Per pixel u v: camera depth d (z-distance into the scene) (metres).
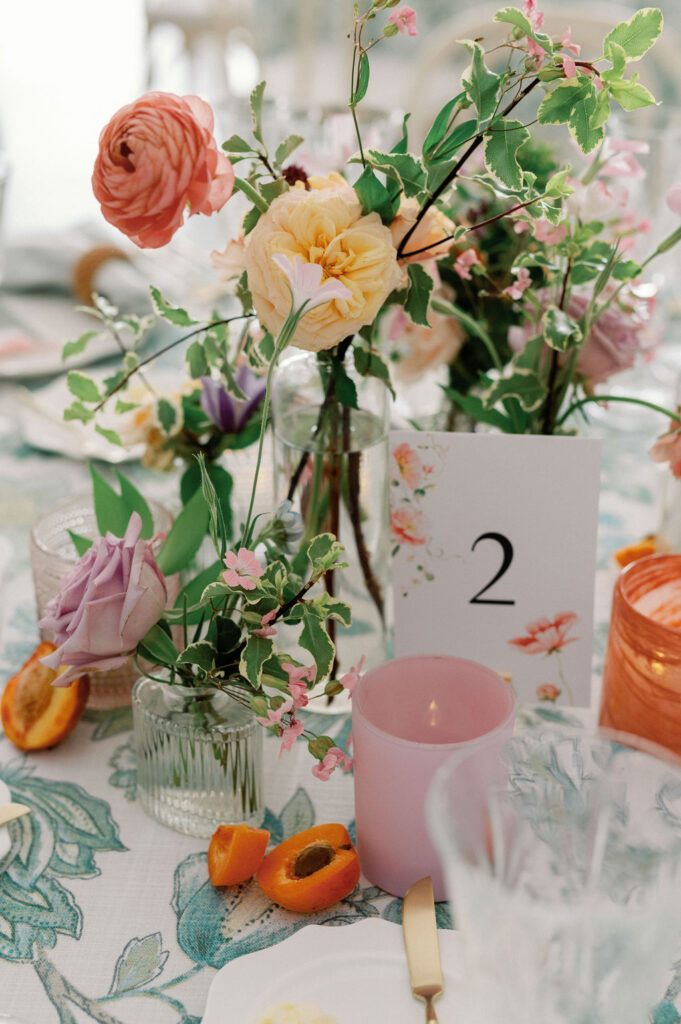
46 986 0.55
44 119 4.00
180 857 0.64
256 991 0.51
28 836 0.65
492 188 0.61
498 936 0.40
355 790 0.60
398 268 0.59
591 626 0.75
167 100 0.55
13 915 0.59
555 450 0.72
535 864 0.45
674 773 0.45
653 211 1.13
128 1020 0.53
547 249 0.73
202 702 0.64
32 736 0.72
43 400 1.17
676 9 2.83
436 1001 0.51
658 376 1.22
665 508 0.81
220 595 0.59
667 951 0.40
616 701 0.65
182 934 0.58
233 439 0.83
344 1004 0.51
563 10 1.71
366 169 0.58
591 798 0.47
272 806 0.68
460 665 0.61
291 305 0.55
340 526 0.71
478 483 0.73
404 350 0.95
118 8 5.46
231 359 0.82
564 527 0.73
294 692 0.56
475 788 0.43
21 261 1.41
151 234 0.57
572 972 0.39
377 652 0.76
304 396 0.68
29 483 1.06
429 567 0.76
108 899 0.60
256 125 0.61
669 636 0.60
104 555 0.57
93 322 1.34
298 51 2.27
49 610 0.58
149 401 0.84
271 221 0.58
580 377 0.78
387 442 0.71
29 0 5.48
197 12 2.86
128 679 0.76
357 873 0.58
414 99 1.78
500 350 0.89
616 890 0.43
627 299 0.79
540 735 0.49
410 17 0.55
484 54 0.56
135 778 0.71
